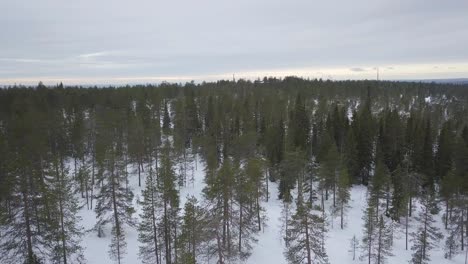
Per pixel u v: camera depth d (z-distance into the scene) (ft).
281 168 192.13
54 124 229.86
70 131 238.89
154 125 255.50
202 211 112.78
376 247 135.64
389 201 189.47
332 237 153.79
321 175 179.11
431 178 207.92
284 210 156.25
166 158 178.29
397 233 162.30
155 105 326.44
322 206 179.01
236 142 228.22
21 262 99.66
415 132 236.02
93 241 136.36
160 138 252.83
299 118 274.98
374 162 228.63
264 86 510.99
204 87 479.00
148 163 222.69
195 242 108.37
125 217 140.05
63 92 353.72
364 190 212.43
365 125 238.07
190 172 235.81
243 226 129.70
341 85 525.34
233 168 139.03
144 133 224.53
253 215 142.92
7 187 92.32
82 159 227.20
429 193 170.60
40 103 282.77
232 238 132.26
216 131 257.34
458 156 206.80
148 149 225.35
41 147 169.07
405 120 325.21
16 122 202.18
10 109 270.46
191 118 294.25
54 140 227.40
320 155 215.10
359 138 224.94
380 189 170.19
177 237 104.37
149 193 110.63
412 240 147.33
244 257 124.57
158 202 112.06
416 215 179.11
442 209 185.26
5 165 111.24
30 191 94.27
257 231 150.00
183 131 272.31
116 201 138.41
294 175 183.73
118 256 118.52
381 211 182.29
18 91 336.29
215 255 121.70
